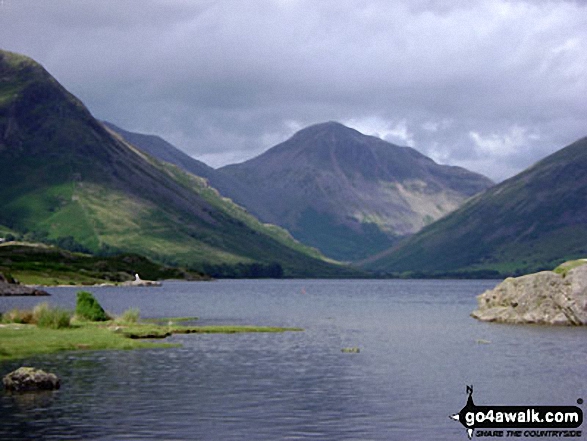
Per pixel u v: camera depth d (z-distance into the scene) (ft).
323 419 138.41
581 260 391.65
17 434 125.08
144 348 235.40
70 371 187.42
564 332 319.06
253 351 235.61
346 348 244.42
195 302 585.63
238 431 128.88
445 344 267.39
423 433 130.21
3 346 223.71
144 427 130.72
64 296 655.35
